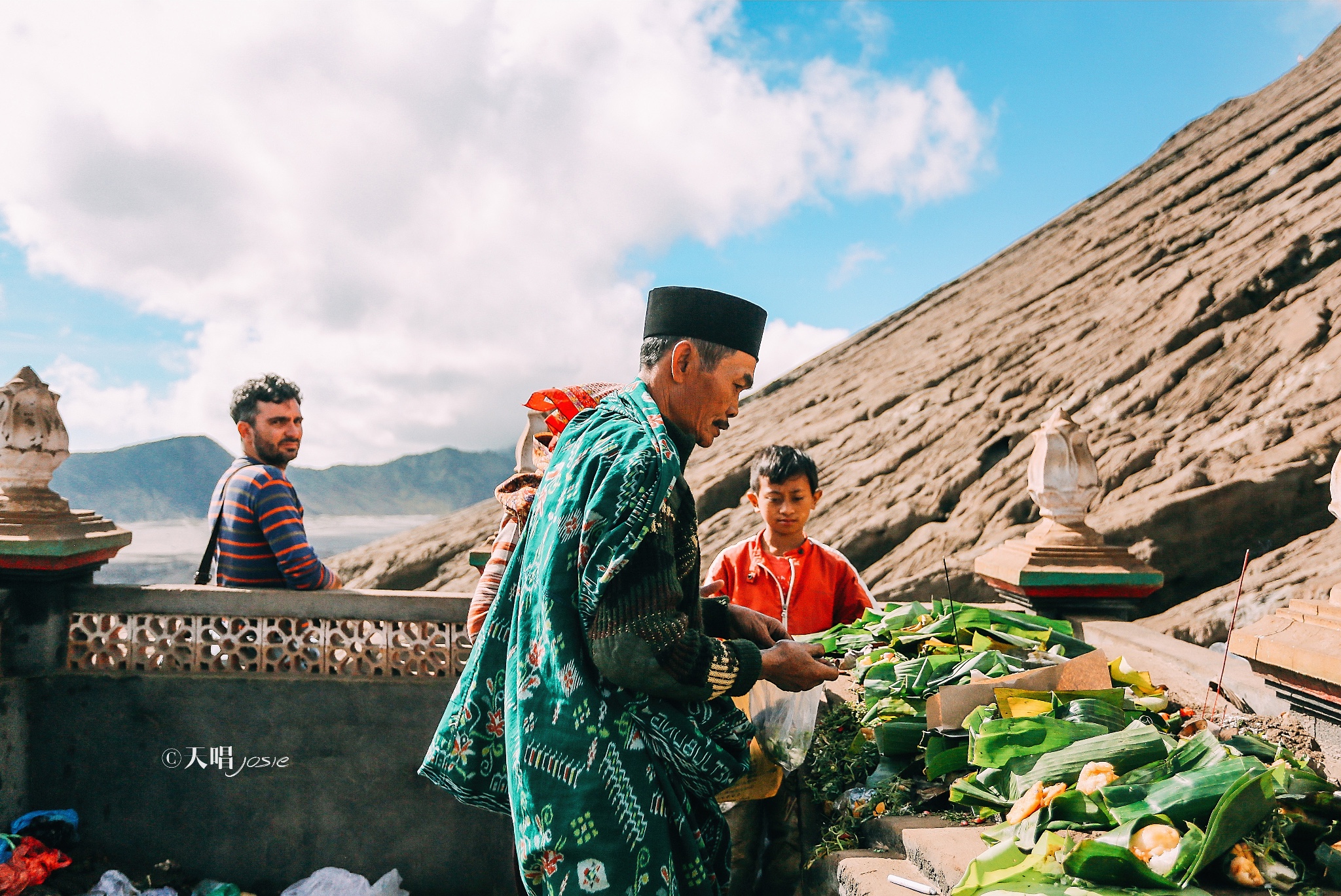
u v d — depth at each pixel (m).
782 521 3.31
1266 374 10.35
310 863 2.87
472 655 1.60
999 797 1.86
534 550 1.46
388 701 2.87
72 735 2.88
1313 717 2.02
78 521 2.96
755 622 1.85
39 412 2.87
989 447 11.85
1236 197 14.27
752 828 2.31
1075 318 14.19
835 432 14.87
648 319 1.66
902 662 2.59
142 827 2.88
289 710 2.88
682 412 1.61
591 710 1.35
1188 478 9.30
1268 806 1.50
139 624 2.91
